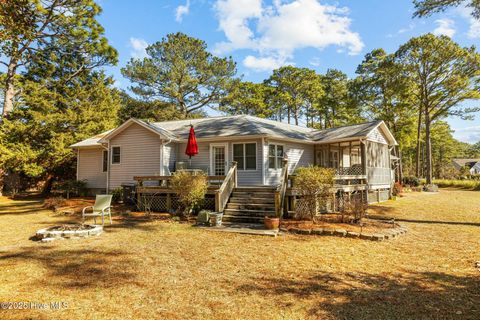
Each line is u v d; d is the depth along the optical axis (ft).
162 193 42.09
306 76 131.85
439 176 165.78
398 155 109.19
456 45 83.61
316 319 11.96
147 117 105.60
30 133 65.62
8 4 45.57
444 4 34.63
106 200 31.42
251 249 22.41
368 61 107.86
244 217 33.68
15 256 20.35
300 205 34.86
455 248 23.04
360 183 51.65
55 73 79.15
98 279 16.24
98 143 55.42
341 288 15.15
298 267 18.42
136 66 98.94
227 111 120.98
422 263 19.31
